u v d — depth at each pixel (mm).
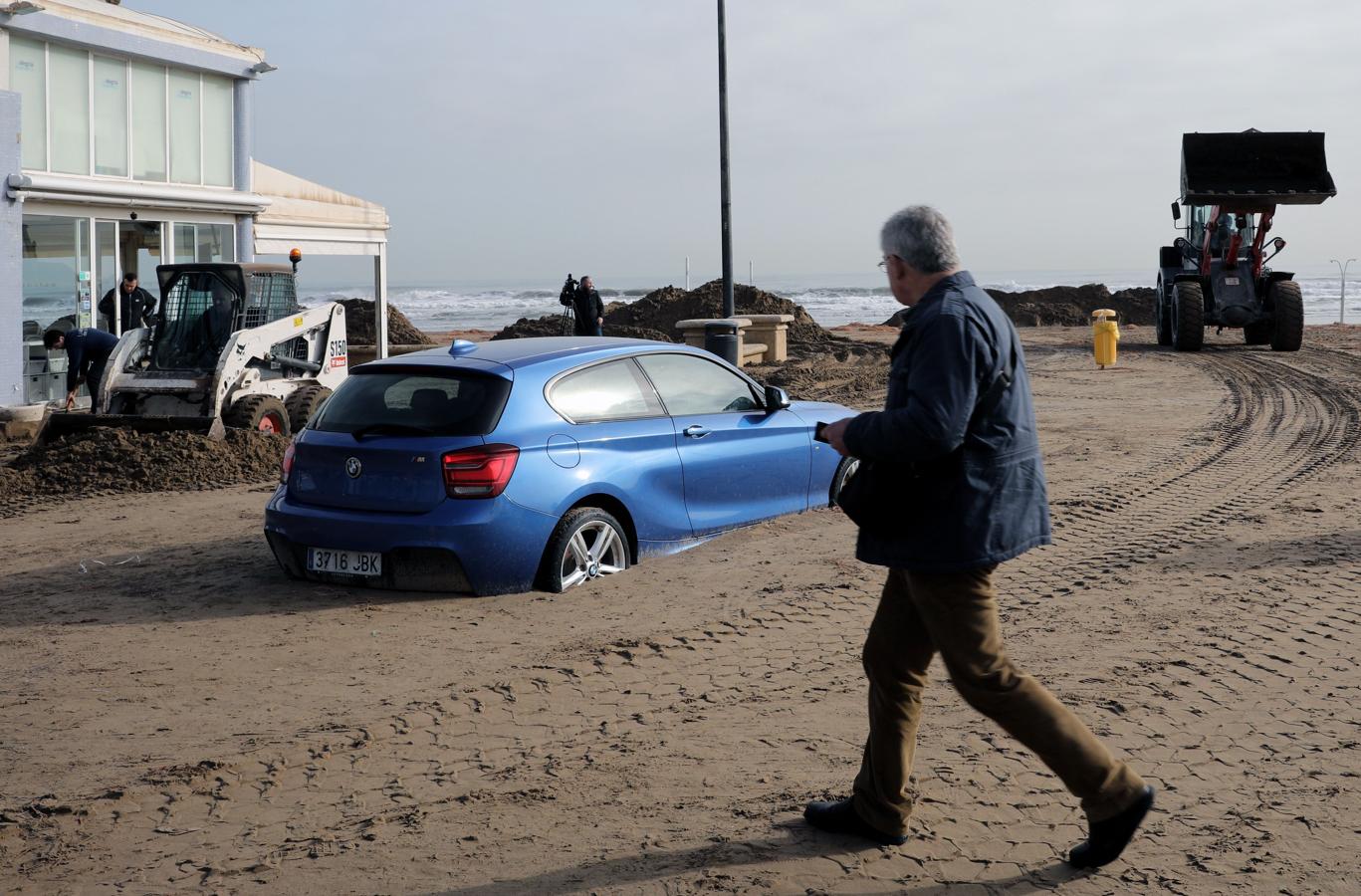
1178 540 7871
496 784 4148
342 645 5910
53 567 7930
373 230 26328
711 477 7758
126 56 19469
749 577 6996
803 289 148250
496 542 6508
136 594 7094
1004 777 4105
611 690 5145
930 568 3264
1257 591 6500
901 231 3344
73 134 18594
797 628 6012
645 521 7297
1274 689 4941
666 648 5715
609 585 6898
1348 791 3920
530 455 6660
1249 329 28297
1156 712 4699
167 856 3646
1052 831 3676
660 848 3609
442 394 6781
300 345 14828
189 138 20969
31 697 5246
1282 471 10820
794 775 4156
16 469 11797
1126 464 11438
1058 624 5977
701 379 8047
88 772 4355
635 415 7418
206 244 21297
